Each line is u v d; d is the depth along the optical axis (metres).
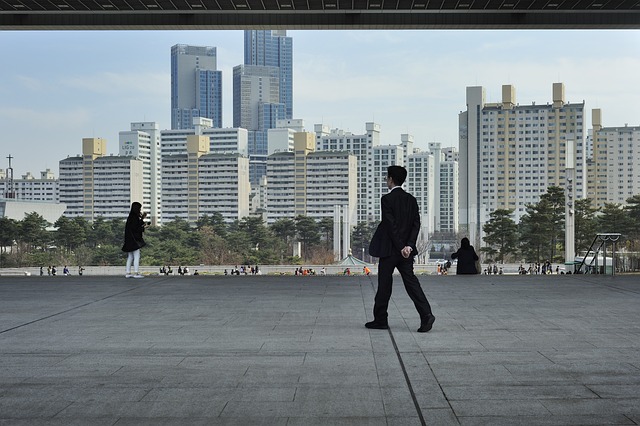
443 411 5.14
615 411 5.11
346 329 8.75
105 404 5.39
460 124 141.50
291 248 92.31
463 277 16.11
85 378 6.20
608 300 11.61
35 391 5.78
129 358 7.03
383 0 21.95
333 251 88.75
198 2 22.14
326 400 5.45
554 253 69.12
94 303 11.61
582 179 115.69
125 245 16.77
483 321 9.32
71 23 23.80
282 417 5.03
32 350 7.47
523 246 67.75
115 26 23.77
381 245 8.65
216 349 7.47
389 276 8.66
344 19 23.53
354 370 6.44
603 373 6.27
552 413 5.07
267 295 12.65
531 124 135.12
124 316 10.05
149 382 6.04
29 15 23.73
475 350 7.33
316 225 96.25
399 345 7.62
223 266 71.75
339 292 13.10
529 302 11.34
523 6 22.70
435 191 188.50
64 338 8.20
